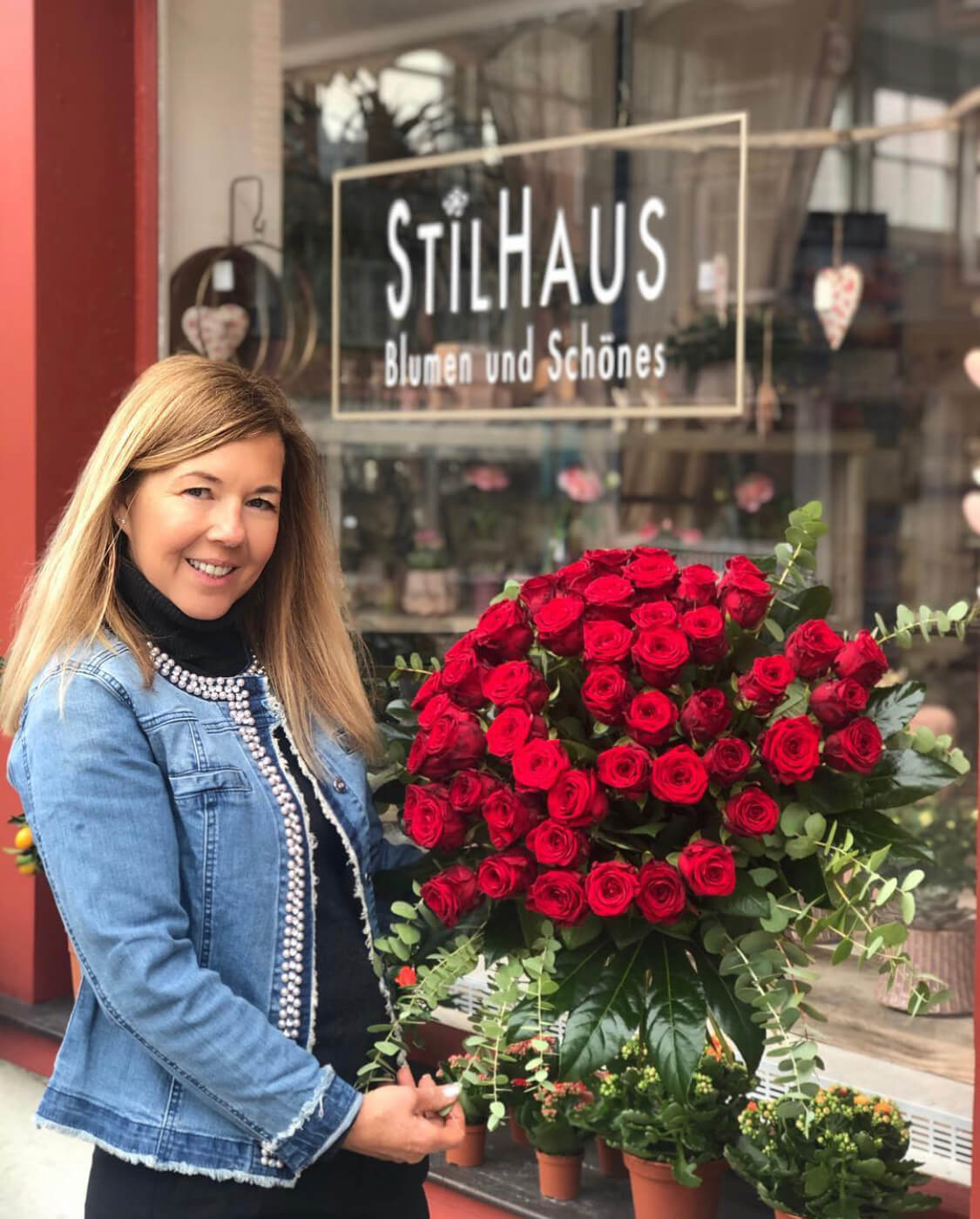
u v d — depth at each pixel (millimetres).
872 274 5367
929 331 5500
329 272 4328
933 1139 2459
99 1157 1592
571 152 4258
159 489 1542
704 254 4164
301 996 1562
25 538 3635
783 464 5242
